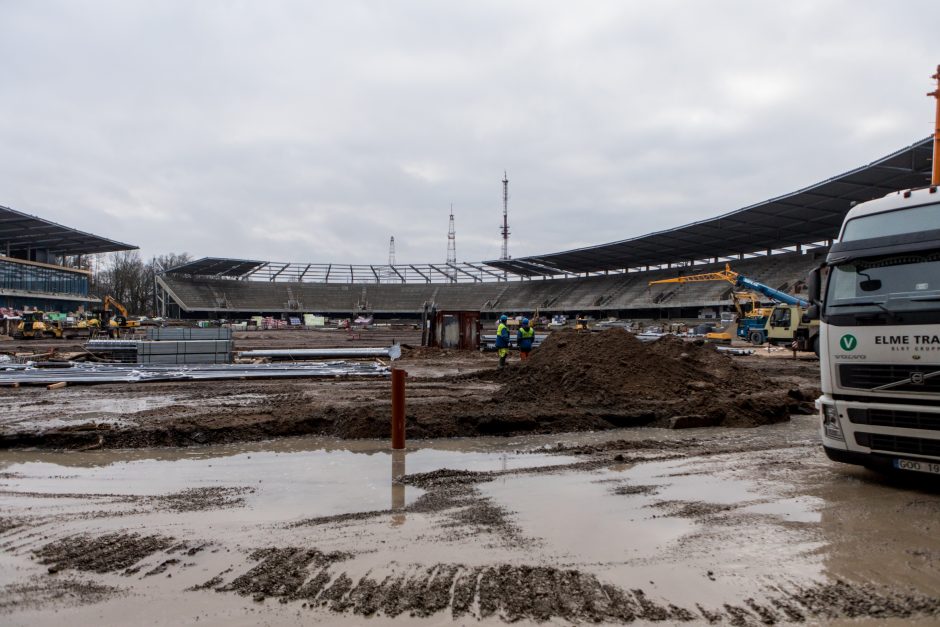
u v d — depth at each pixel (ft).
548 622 11.82
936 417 18.56
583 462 25.32
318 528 17.12
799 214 170.50
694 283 234.17
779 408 36.22
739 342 131.85
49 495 20.45
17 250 248.11
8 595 12.94
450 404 35.60
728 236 205.77
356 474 23.26
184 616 12.03
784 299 112.27
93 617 12.01
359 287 335.06
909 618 12.07
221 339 74.74
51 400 41.32
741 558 14.93
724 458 26.12
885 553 15.24
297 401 40.40
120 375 54.65
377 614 12.12
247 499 19.94
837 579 13.76
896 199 20.90
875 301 20.30
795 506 19.11
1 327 152.56
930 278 19.22
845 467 24.31
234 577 13.83
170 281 290.56
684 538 16.29
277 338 156.15
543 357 45.09
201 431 29.73
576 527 17.17
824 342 22.00
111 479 22.52
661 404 36.37
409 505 19.26
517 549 15.51
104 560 14.83
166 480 22.39
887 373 19.80
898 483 21.70
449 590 13.16
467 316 99.60
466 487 21.40
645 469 24.09
